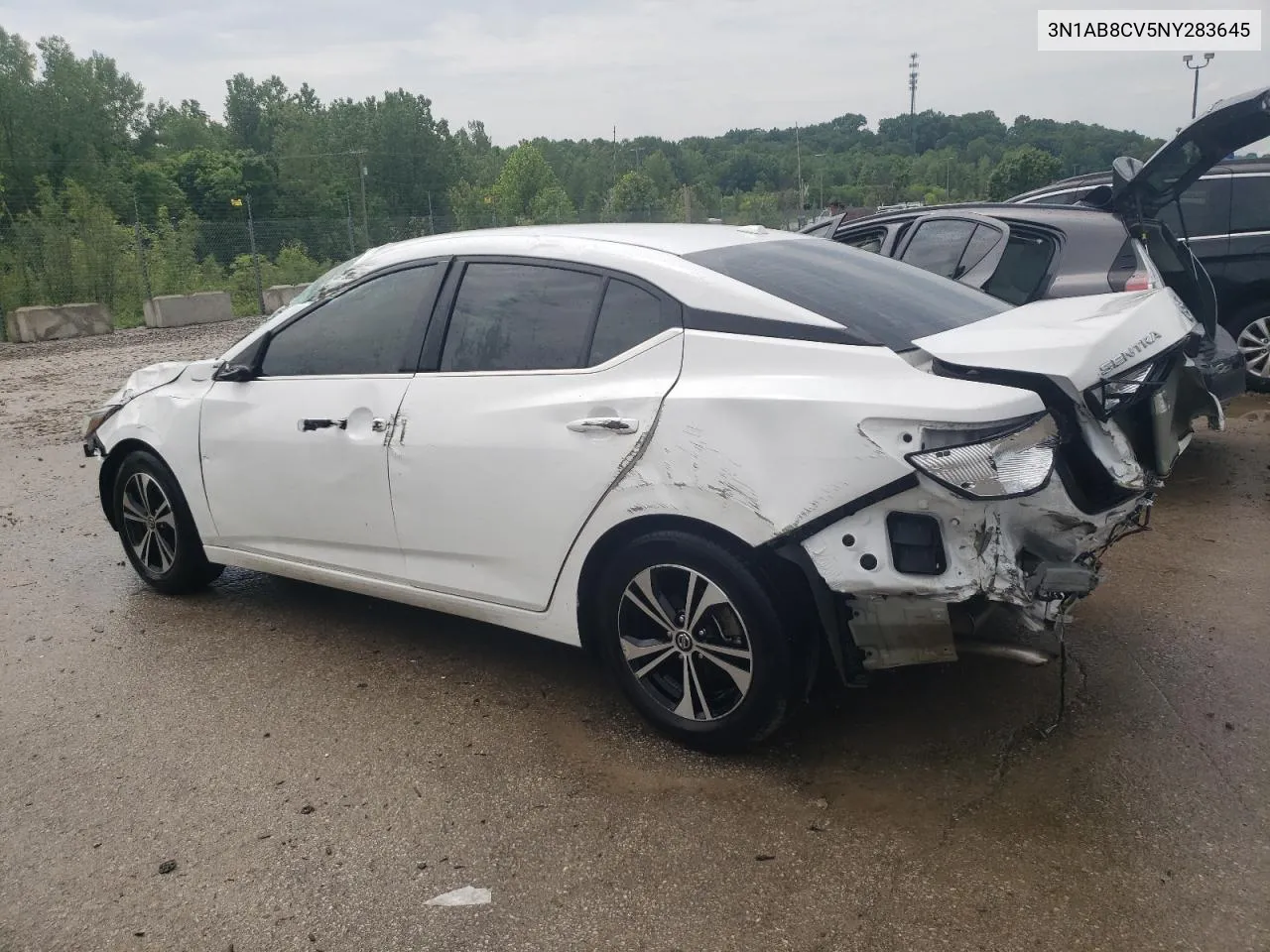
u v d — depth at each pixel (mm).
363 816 3066
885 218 7039
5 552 5773
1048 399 2900
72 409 10695
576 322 3477
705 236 3756
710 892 2652
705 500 3037
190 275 25406
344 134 95812
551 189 73500
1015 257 6195
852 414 2824
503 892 2699
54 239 20984
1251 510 5641
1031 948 2400
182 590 4953
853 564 2834
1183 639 4008
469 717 3656
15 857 2941
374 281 4062
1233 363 5793
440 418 3674
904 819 2912
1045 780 3066
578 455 3305
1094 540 3062
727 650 3156
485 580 3680
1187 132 5074
